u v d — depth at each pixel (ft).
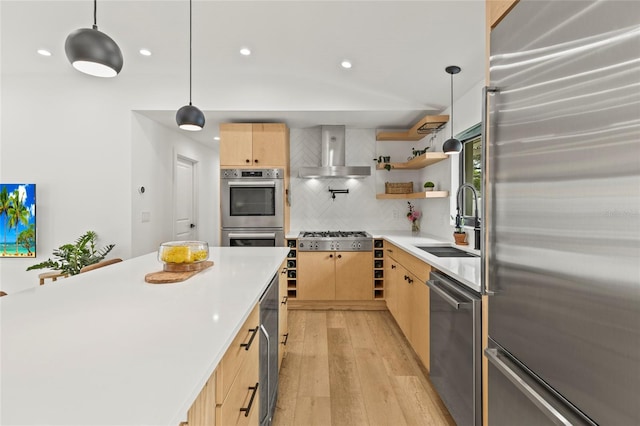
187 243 5.47
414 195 11.79
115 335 2.88
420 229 14.01
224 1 7.06
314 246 12.34
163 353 2.53
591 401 2.63
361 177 14.47
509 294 3.77
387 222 14.52
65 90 11.26
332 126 13.41
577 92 2.73
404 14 7.04
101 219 11.29
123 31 8.35
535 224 3.29
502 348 3.95
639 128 2.20
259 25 7.92
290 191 14.46
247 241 12.57
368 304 12.67
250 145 12.44
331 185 14.51
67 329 3.02
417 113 11.77
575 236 2.77
